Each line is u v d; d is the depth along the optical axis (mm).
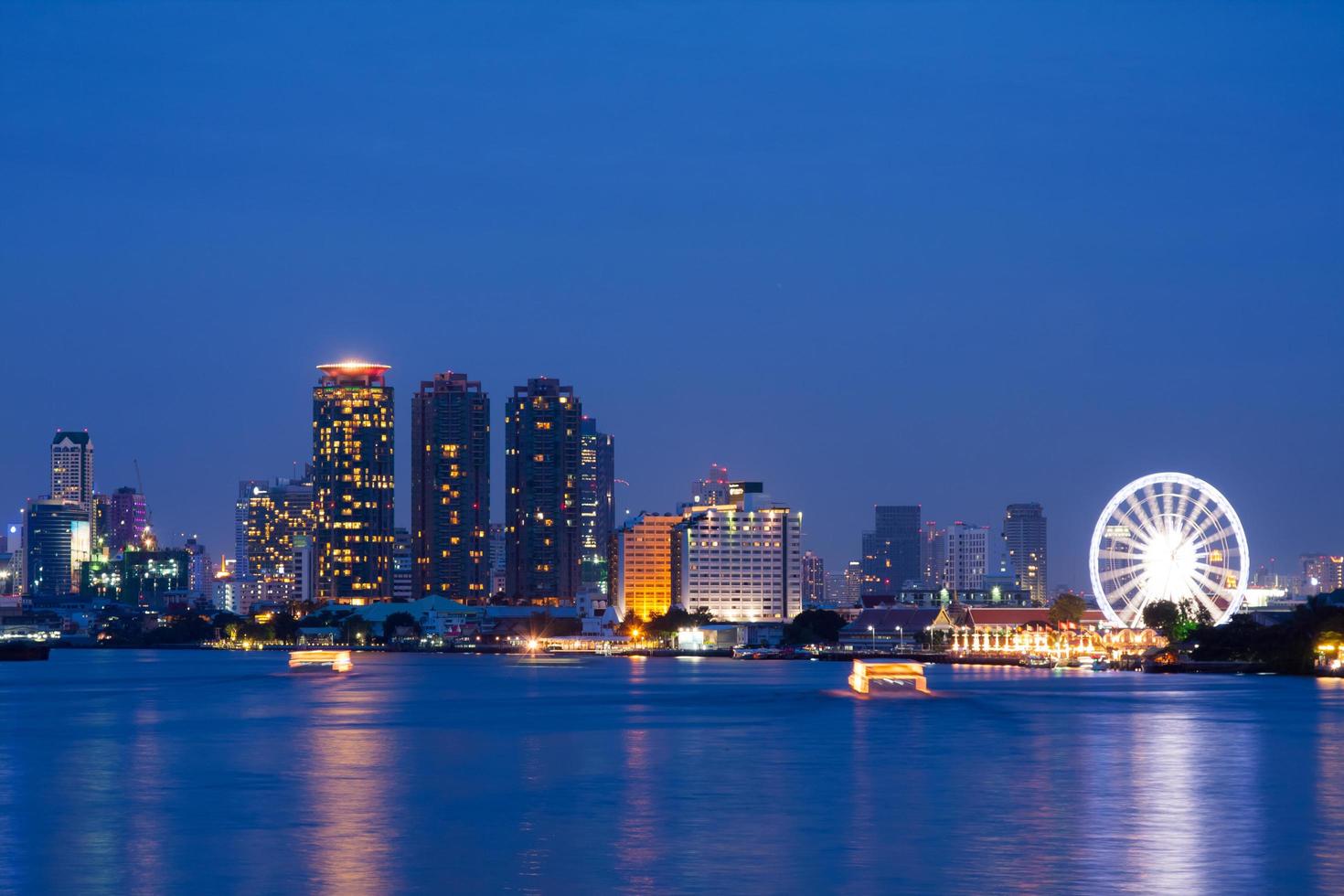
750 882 133375
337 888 132125
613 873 137125
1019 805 176125
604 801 181250
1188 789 189500
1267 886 131625
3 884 134875
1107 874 136375
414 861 143125
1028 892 129250
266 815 171875
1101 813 170500
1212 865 140125
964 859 142875
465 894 129375
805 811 172625
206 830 161375
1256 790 188500
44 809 177250
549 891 130250
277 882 134500
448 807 176625
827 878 135125
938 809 173500
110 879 136625
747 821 165625
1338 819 165625
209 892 131000
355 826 163625
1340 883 132625
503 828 161375
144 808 177500
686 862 142125
